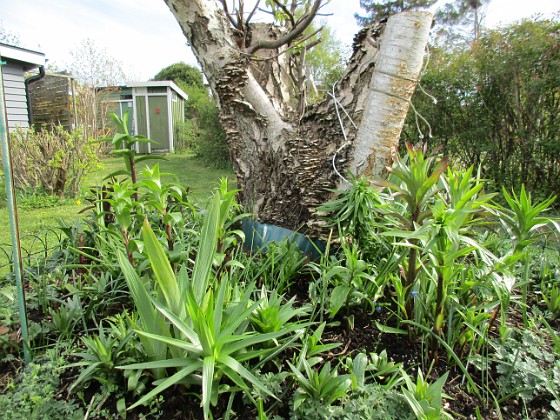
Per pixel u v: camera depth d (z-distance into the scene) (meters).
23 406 1.17
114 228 1.97
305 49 2.91
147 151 13.81
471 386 1.33
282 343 1.38
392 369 1.29
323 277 1.65
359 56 2.16
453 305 1.47
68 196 5.79
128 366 1.06
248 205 2.62
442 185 1.62
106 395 1.18
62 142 5.78
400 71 1.90
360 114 2.13
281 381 1.23
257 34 2.96
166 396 1.22
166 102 13.78
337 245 2.16
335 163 2.16
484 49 4.86
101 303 1.62
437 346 1.43
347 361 1.33
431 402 1.11
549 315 1.78
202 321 1.04
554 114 4.51
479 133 4.94
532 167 4.73
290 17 2.60
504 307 1.42
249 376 1.06
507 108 4.83
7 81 7.51
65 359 1.38
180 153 13.56
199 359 1.13
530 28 4.54
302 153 2.27
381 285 1.68
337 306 1.54
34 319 1.64
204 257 1.34
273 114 2.48
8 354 1.43
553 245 2.55
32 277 1.89
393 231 1.39
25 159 5.54
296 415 1.12
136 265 1.77
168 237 1.74
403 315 1.60
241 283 1.86
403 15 1.87
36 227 4.03
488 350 1.50
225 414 1.11
